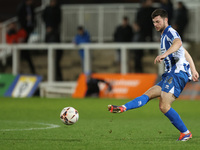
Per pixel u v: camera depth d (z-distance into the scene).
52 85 76.31
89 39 77.00
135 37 74.31
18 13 78.69
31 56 79.06
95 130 33.16
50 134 30.48
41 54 79.00
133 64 74.81
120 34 74.88
